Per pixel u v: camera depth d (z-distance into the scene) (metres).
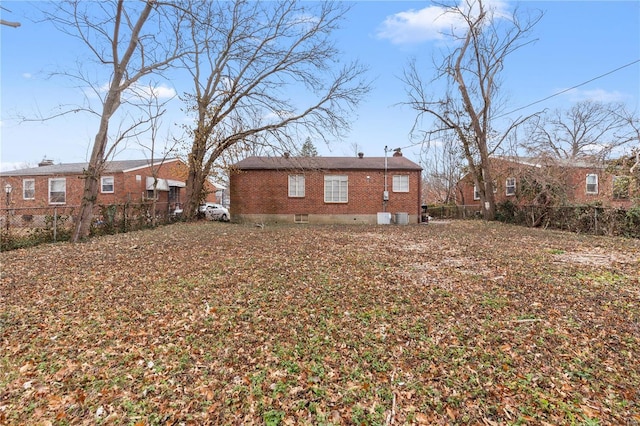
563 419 2.79
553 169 17.25
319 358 3.79
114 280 6.54
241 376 3.45
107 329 4.49
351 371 3.54
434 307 5.21
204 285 6.23
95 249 9.52
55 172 22.47
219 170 19.97
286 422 2.81
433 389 3.23
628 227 12.55
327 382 3.35
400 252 9.47
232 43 17.42
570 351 3.85
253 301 5.46
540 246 10.47
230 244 10.47
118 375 3.46
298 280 6.57
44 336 4.29
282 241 11.31
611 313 4.86
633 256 8.68
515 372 3.47
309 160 20.41
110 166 23.53
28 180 22.69
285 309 5.15
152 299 5.55
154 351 3.94
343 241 11.60
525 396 3.10
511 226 17.78
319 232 14.47
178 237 11.95
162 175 26.00
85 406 2.99
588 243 10.98
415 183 21.06
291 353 3.89
